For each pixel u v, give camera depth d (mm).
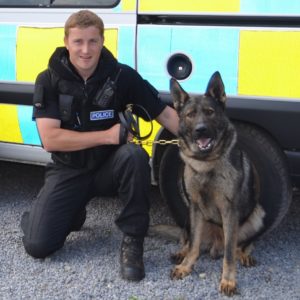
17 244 3549
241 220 3213
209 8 3117
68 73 3088
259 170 3260
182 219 3545
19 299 2893
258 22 3057
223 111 3039
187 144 3076
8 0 3588
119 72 3172
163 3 3207
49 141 3170
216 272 3189
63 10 3445
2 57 3645
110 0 3342
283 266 3262
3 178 4914
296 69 2990
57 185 3283
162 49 3248
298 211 4199
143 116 3332
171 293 2947
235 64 3104
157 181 3586
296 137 3094
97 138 3133
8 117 3736
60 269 3215
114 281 3078
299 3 2953
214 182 3035
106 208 4199
